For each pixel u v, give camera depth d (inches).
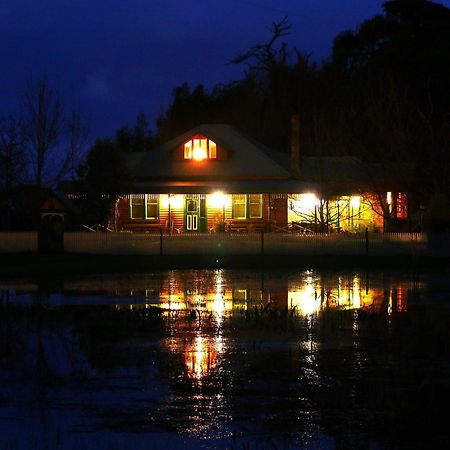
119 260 1456.7
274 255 1566.2
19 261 1416.1
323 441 401.1
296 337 673.0
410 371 543.5
